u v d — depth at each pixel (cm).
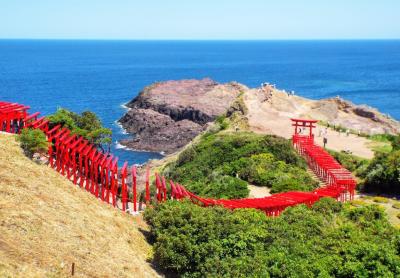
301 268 2312
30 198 2520
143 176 6000
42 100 14012
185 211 2817
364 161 5569
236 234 2673
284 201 3650
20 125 3778
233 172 4856
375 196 4712
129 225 3008
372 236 2880
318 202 3609
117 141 10038
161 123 10975
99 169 3662
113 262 2342
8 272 1728
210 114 11406
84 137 3988
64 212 2584
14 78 19400
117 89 17600
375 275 2303
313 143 5897
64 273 1950
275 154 5278
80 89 17000
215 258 2514
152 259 2672
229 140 5653
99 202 3178
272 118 7944
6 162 2916
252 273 2333
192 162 5444
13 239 2009
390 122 9419
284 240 2656
